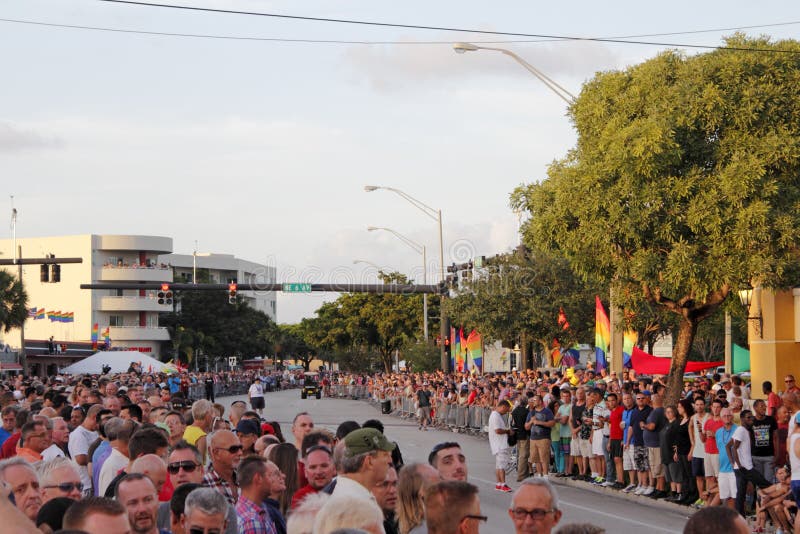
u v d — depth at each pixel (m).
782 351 29.45
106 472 11.27
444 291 53.09
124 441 11.42
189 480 9.52
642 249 26.72
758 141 26.05
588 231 27.00
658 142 25.66
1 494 3.59
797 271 26.31
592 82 29.42
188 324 121.69
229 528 7.80
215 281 150.50
